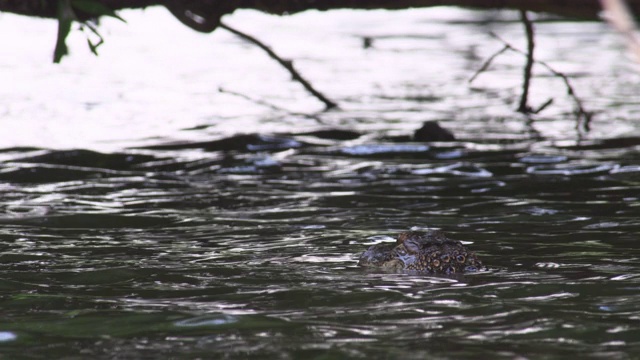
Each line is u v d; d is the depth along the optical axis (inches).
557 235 470.3
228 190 601.3
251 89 1064.8
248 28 1587.1
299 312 340.8
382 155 719.1
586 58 1278.3
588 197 565.6
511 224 498.6
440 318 330.6
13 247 453.7
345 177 641.0
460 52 1358.3
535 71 1186.6
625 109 911.7
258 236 477.4
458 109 937.5
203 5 681.6
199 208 549.3
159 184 620.4
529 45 844.0
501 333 312.5
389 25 1660.9
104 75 1151.6
